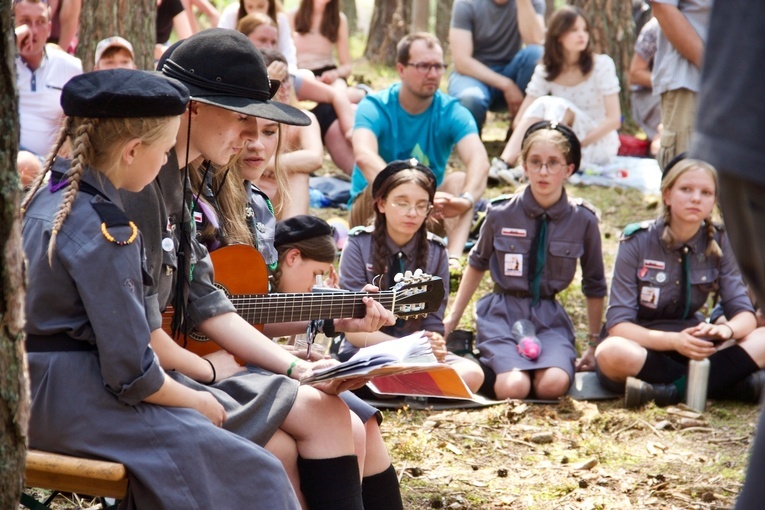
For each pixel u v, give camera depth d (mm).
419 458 4340
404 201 4883
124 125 2568
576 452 4496
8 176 2090
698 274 5340
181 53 3119
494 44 9602
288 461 2998
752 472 1468
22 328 2213
